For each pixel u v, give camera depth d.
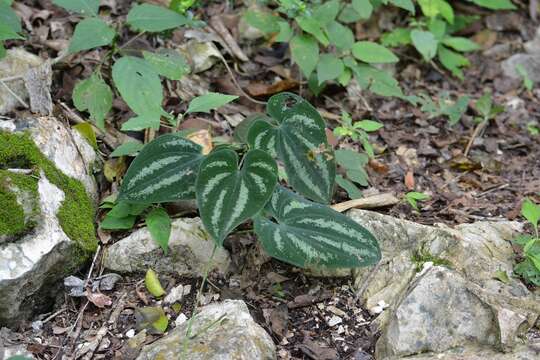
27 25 1.41
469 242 1.19
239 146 1.19
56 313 1.15
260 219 1.13
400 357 1.08
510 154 1.44
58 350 1.11
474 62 1.64
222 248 1.19
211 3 1.54
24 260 1.09
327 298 1.17
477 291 1.11
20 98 1.28
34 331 1.12
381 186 1.34
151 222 1.17
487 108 1.48
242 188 1.10
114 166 1.27
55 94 1.34
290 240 1.12
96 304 1.15
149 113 1.21
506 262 1.19
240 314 1.10
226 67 1.44
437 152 1.42
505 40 1.69
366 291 1.17
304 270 1.19
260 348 1.08
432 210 1.30
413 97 1.47
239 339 1.07
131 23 1.24
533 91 1.60
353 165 1.30
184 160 1.15
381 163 1.38
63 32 1.42
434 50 1.52
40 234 1.11
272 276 1.19
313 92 1.44
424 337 1.09
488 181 1.37
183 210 1.23
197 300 1.11
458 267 1.17
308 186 1.17
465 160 1.39
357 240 1.13
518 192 1.35
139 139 1.32
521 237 1.20
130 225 1.21
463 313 1.10
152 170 1.15
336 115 1.44
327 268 1.19
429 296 1.11
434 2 1.56
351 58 1.44
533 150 1.45
